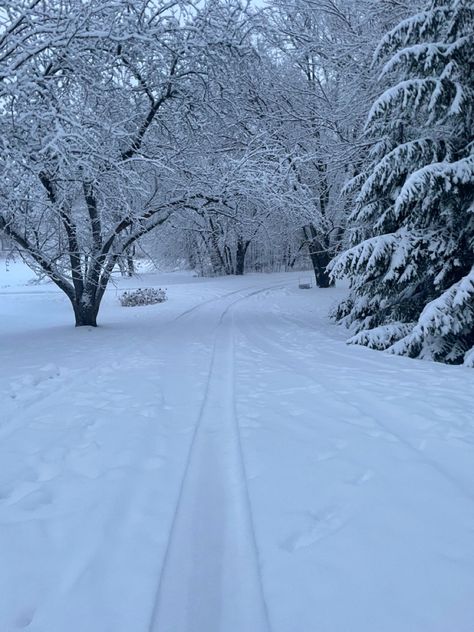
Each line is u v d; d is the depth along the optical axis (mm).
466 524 2674
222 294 24875
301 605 2082
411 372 6848
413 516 2764
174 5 11641
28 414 4945
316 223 15594
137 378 6641
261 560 2404
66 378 6652
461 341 8586
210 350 9203
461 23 8141
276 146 15477
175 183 13336
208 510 2953
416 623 1950
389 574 2258
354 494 3035
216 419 4738
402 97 8305
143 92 12328
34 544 2582
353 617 1998
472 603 2057
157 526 2760
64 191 10312
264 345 9852
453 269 8828
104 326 13758
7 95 9086
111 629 1978
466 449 3727
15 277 38031
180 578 2330
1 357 8531
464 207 8445
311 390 5727
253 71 14555
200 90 12594
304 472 3373
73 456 3799
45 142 8867
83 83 10695
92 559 2445
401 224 9539
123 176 10500
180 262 42156
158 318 16000
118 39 10461
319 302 20359
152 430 4387
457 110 7922
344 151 13789
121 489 3213
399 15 12430
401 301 9867
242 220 15016
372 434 4105
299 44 17328
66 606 2111
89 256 12219
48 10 10555
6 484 3328
